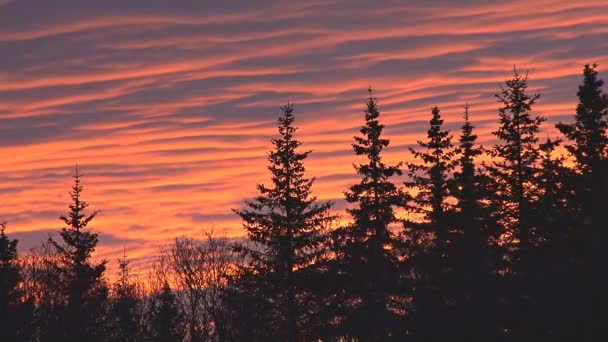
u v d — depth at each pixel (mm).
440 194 174000
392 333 175000
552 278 148875
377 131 178750
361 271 179125
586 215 150000
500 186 166375
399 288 175500
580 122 152250
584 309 142750
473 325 161125
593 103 151000
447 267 170875
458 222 171000
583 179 150750
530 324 151000
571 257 150000
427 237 178750
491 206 170625
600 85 151875
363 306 178500
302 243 179875
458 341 162500
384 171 177625
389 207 178375
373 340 176875
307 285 178875
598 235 145750
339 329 178625
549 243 155750
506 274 165625
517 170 162625
